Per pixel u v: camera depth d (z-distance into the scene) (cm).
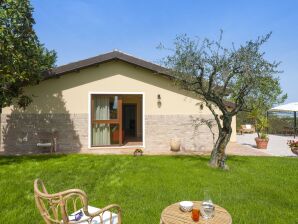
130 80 1373
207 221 345
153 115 1386
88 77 1337
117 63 1363
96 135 1376
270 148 1484
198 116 1409
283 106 2109
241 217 504
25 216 501
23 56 988
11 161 1004
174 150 1331
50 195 321
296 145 1237
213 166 906
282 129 2412
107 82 1355
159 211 529
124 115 1862
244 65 829
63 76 1311
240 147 1499
